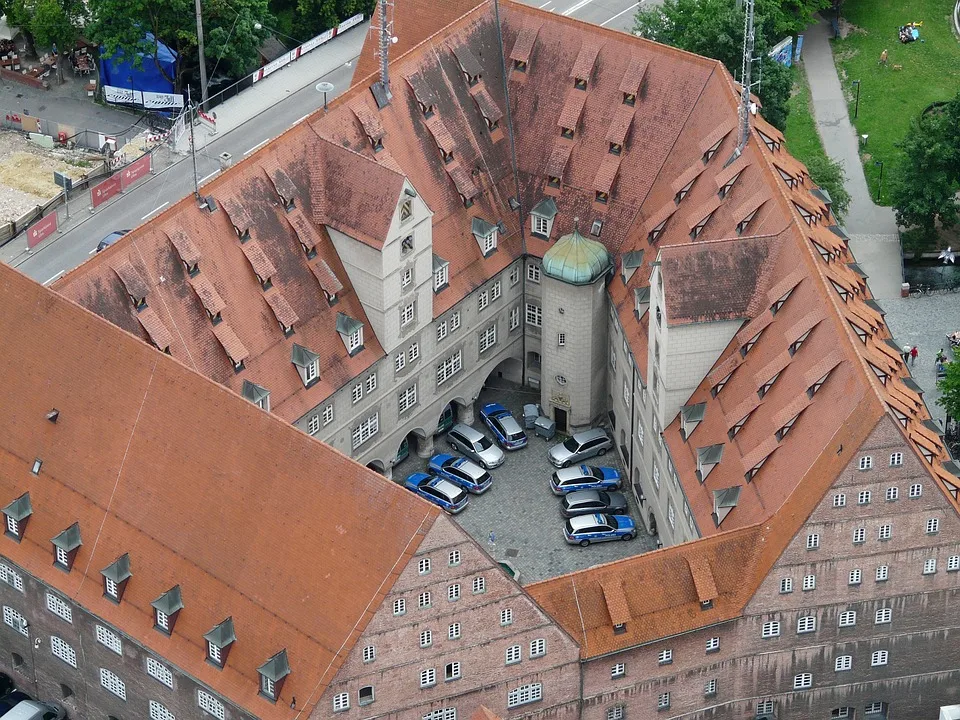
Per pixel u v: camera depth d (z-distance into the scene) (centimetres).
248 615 14962
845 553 15488
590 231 18775
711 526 16188
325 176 17600
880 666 16175
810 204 18100
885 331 17212
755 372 16425
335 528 14700
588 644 15400
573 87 18938
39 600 16225
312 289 17462
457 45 18950
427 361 18475
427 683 15050
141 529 15525
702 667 15838
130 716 16188
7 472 16200
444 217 18550
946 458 16250
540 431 19275
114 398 15762
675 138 18388
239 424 15162
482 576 14788
